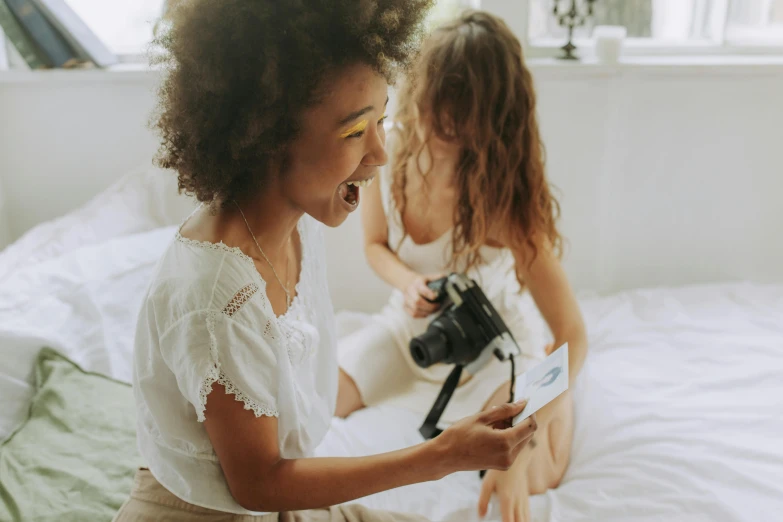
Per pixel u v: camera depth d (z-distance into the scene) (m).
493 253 1.47
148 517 0.89
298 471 0.80
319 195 0.81
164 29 0.76
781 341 1.62
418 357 1.26
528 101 1.34
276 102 0.73
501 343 1.21
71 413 1.23
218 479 0.86
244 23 0.70
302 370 0.94
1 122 1.83
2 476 1.11
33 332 1.30
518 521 1.16
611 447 1.33
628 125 1.94
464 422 0.84
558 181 1.98
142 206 1.75
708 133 1.96
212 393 0.76
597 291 2.10
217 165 0.77
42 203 1.91
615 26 2.04
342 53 0.73
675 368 1.55
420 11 0.80
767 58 1.97
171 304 0.78
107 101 1.82
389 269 1.54
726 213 2.04
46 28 1.74
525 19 1.89
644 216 2.04
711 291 1.92
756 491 1.18
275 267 0.89
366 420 1.42
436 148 1.41
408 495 1.25
